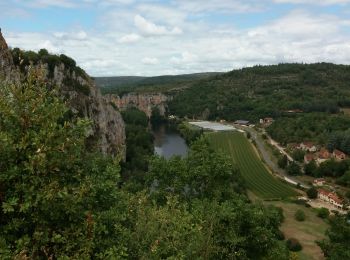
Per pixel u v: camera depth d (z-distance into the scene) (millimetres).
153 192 27188
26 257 10039
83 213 12633
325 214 79125
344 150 132625
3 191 11305
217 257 20375
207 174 26828
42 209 11242
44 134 11812
